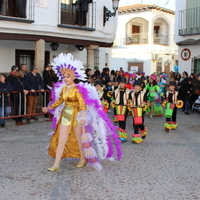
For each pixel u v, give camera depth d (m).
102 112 5.99
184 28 18.58
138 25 32.91
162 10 30.55
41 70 13.58
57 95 5.92
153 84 12.29
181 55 18.72
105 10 15.33
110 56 21.88
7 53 15.02
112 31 16.05
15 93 10.15
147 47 29.88
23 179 5.39
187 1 18.44
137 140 8.08
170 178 5.57
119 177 5.59
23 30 12.97
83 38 14.86
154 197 4.73
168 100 9.91
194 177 5.65
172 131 9.88
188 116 13.25
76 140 6.15
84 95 5.70
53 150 6.06
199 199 4.70
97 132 6.02
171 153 7.23
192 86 13.89
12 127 9.93
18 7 12.90
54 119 6.21
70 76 5.78
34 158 6.62
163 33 32.09
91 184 5.23
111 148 6.21
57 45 15.57
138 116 8.06
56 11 13.73
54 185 5.15
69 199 4.61
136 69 30.50
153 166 6.24
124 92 8.24
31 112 10.70
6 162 6.32
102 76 14.16
